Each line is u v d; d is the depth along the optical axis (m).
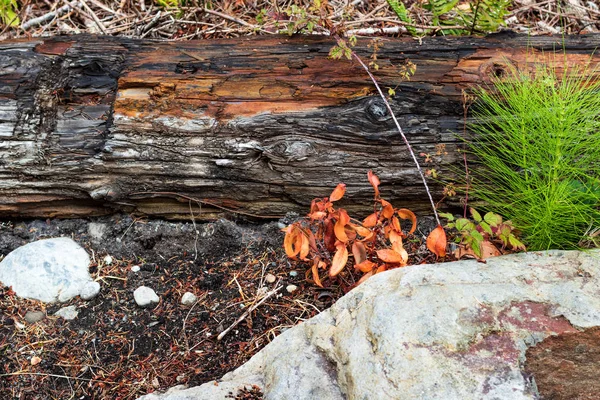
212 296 1.78
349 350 1.47
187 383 1.62
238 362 1.65
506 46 1.86
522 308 1.48
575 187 1.72
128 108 1.83
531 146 1.72
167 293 1.79
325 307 1.74
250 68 1.84
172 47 1.88
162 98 1.82
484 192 1.82
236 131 1.81
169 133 1.82
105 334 1.71
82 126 1.84
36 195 1.87
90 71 1.86
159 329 1.72
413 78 1.83
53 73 1.85
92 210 1.91
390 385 1.40
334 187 1.84
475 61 1.84
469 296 1.49
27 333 1.71
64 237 1.89
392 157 1.82
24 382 1.64
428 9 2.05
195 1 2.16
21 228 1.91
